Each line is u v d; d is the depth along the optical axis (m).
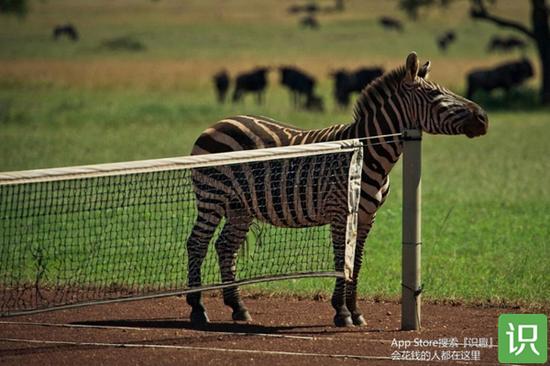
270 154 19.36
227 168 20.97
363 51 158.62
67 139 60.72
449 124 19.75
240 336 19.61
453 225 33.41
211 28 191.88
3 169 46.78
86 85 103.19
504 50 159.25
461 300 23.34
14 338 19.33
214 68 128.75
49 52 151.88
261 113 81.12
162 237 28.14
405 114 20.31
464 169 49.25
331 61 140.12
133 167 18.22
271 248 25.67
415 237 20.14
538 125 72.75
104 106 82.19
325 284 25.08
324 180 20.36
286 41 174.38
